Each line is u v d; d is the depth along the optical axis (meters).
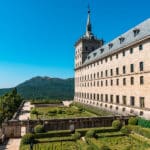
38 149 28.27
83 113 63.22
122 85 57.91
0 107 51.72
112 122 41.38
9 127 37.16
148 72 45.69
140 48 49.66
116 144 30.53
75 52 116.12
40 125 36.50
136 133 36.53
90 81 86.50
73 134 34.97
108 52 67.75
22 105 90.69
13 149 29.42
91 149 26.12
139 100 49.31
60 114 60.81
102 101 72.31
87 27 109.06
